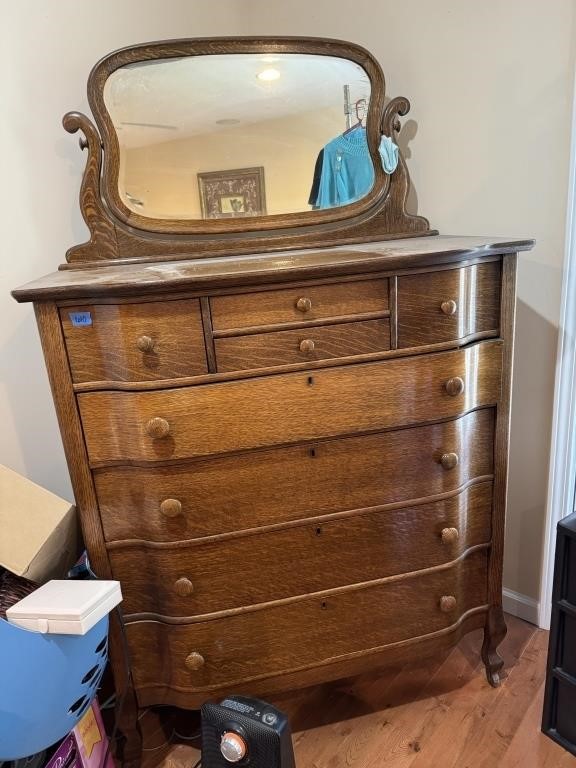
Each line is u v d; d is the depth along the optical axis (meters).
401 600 1.38
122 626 1.27
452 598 1.40
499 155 1.53
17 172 1.45
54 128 1.48
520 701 1.51
